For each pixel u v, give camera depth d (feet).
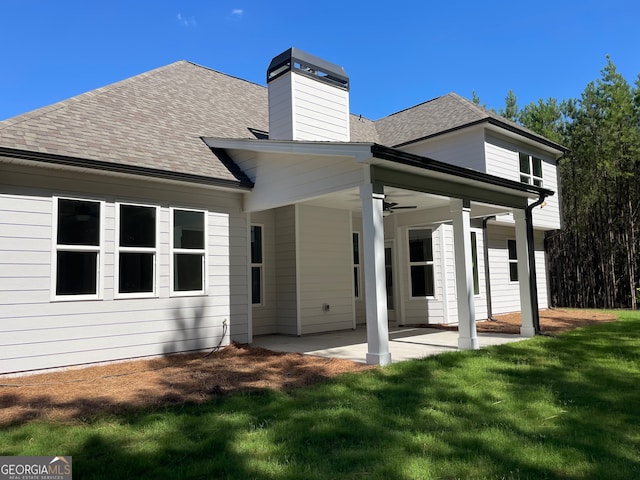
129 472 10.46
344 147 22.08
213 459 11.18
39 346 21.58
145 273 25.88
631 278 60.54
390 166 22.58
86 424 13.89
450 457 11.22
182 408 15.42
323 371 21.17
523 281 33.04
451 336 33.58
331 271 37.60
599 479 9.98
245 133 36.22
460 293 27.43
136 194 25.62
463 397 16.56
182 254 27.68
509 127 45.06
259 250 35.88
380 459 11.12
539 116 77.10
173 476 10.27
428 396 16.71
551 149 53.57
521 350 26.13
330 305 37.24
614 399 16.29
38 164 21.58
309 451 11.63
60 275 22.61
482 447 11.84
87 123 26.35
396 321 42.37
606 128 60.70
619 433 12.89
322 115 35.24
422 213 39.86
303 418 14.20
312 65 34.83
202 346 27.86
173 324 26.66
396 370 20.72
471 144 44.47
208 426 13.50
